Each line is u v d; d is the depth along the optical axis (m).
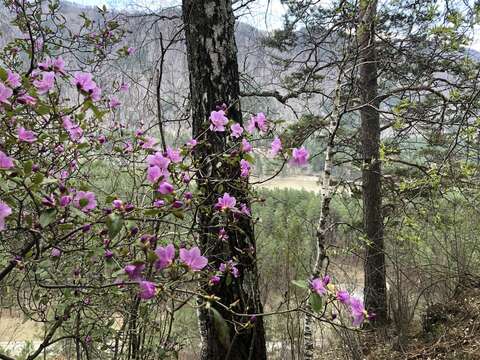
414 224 4.70
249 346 3.07
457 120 4.07
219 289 2.98
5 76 1.49
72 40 3.07
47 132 1.92
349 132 7.98
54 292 2.51
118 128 2.87
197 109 3.24
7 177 1.35
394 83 6.92
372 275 6.62
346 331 4.60
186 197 1.82
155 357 2.63
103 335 2.50
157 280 1.56
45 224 1.37
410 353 5.29
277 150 2.26
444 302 6.19
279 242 4.33
